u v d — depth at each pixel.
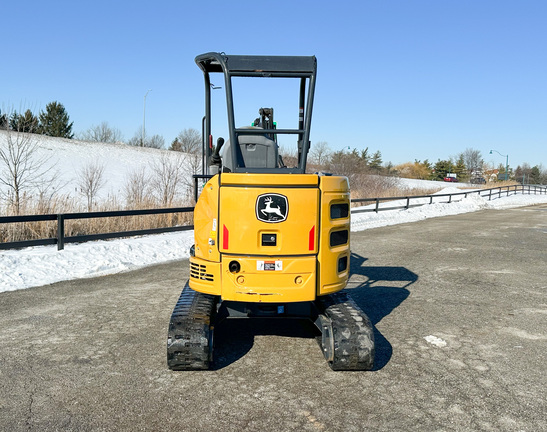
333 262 4.56
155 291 7.79
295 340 5.55
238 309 4.84
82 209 14.72
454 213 27.16
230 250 4.38
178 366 4.43
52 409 3.77
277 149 4.98
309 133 4.79
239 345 5.37
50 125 63.00
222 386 4.25
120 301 7.14
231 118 4.75
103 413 3.72
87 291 7.76
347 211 4.88
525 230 18.23
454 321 6.38
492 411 3.83
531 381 4.44
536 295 7.90
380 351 5.20
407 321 6.36
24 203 12.84
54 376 4.41
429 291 8.14
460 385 4.32
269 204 4.33
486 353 5.17
